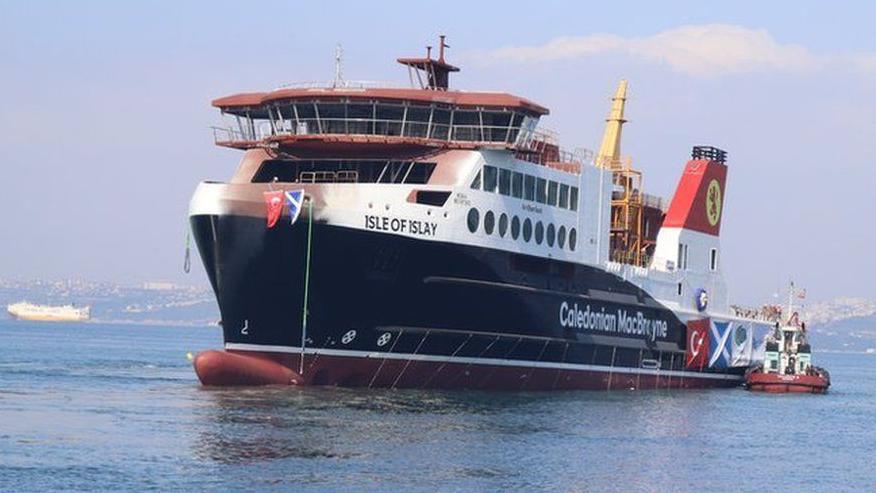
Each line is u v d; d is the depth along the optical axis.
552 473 57.66
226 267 81.44
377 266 82.25
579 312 97.56
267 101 88.44
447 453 60.72
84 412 70.75
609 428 74.50
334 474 54.25
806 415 92.00
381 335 83.56
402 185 83.06
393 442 62.78
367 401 77.75
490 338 88.69
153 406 73.62
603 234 101.31
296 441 61.56
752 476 61.03
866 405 104.94
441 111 87.56
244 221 80.12
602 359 101.25
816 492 57.91
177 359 146.25
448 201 84.94
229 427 65.12
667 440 71.50
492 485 54.12
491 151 87.88
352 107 86.69
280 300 81.62
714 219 118.44
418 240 83.06
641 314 106.50
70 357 145.12
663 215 118.56
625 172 112.56
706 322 115.50
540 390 94.75
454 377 87.75
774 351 118.19
